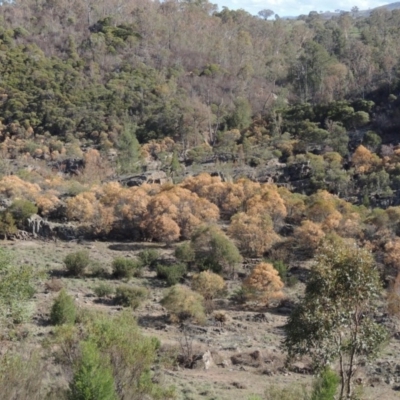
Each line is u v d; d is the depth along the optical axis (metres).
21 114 112.75
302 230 49.28
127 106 117.62
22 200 59.62
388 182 69.56
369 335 13.60
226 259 45.88
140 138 110.00
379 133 93.56
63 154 97.62
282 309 39.22
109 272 46.31
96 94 120.56
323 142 89.06
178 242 56.34
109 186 67.94
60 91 120.31
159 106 117.25
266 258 49.44
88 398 12.71
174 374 24.28
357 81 115.56
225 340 31.77
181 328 33.78
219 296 40.72
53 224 57.75
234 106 124.06
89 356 13.47
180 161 95.25
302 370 26.19
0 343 17.52
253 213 53.88
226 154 91.88
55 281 41.19
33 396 13.55
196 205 58.59
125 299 38.06
